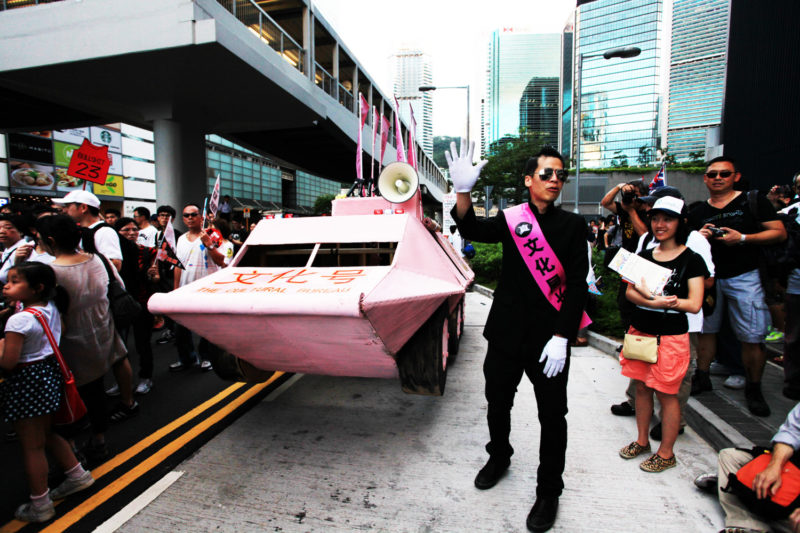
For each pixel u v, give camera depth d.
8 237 3.96
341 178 30.45
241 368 3.26
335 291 2.52
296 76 12.80
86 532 2.23
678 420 2.66
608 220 14.51
